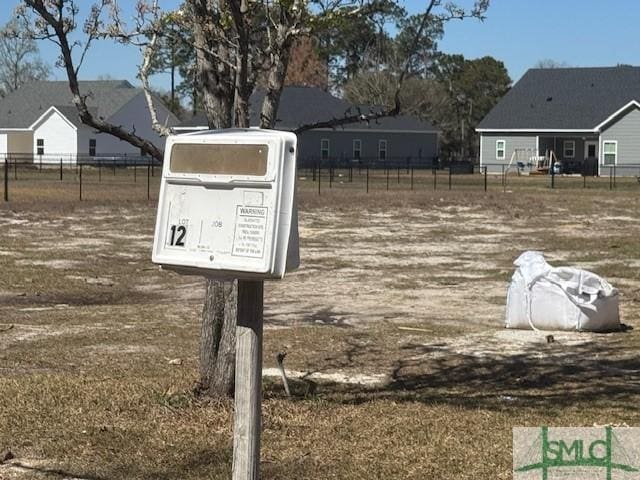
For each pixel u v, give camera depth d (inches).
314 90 2691.9
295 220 149.9
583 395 309.1
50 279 617.3
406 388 317.1
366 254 809.5
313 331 432.8
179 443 239.6
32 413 266.1
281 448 238.2
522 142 2623.0
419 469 222.8
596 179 2212.1
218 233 150.8
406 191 1616.6
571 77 2674.7
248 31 250.2
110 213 1109.1
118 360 357.7
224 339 270.4
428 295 578.9
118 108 2770.7
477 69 3521.2
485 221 1144.2
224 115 260.7
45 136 2748.5
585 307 438.0
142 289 591.5
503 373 348.8
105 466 223.0
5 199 1229.1
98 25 304.5
